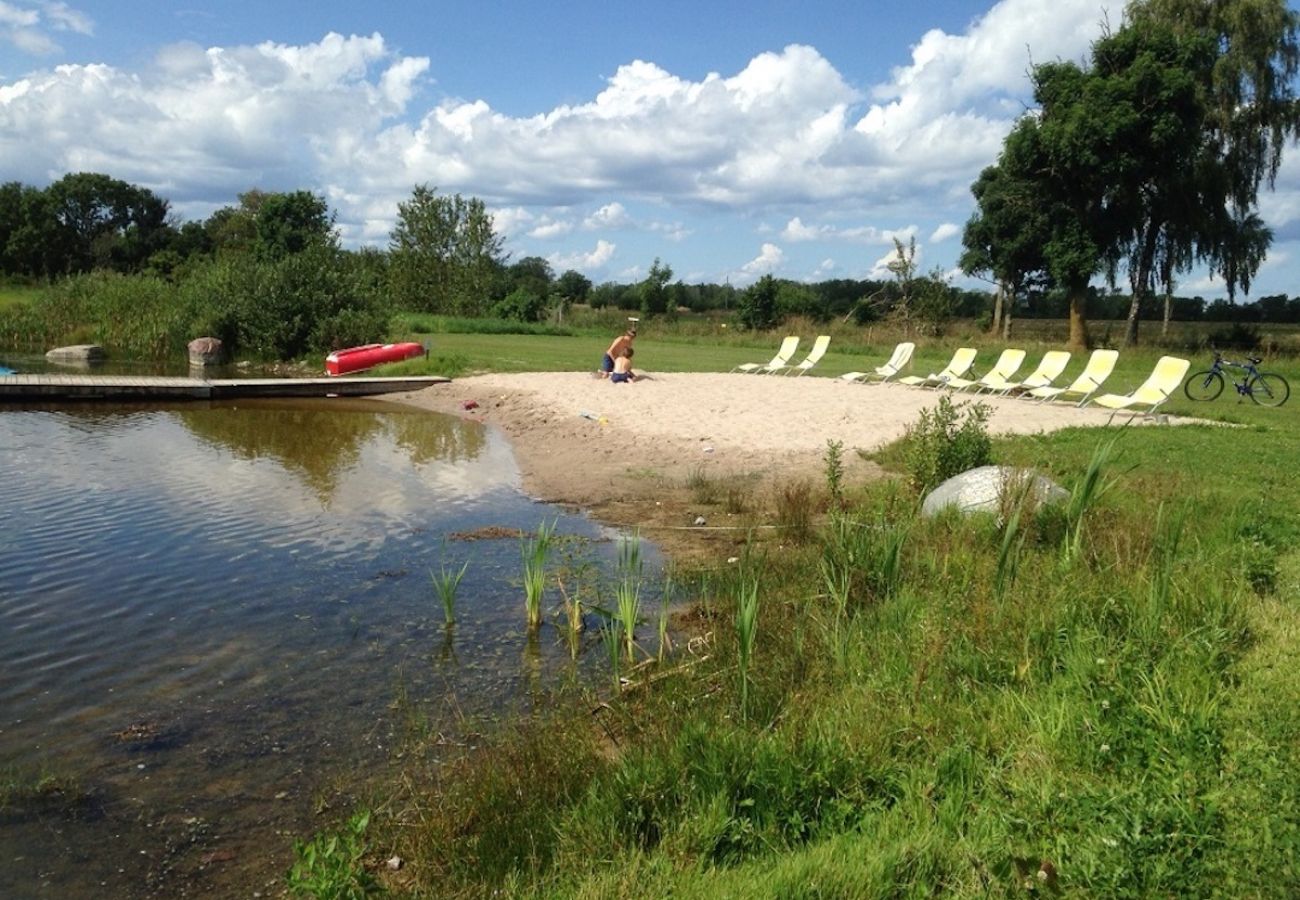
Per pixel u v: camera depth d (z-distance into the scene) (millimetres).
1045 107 37531
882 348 36406
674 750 4449
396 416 18656
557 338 41406
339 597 7801
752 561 8438
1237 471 10977
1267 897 3188
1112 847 3408
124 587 7906
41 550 8867
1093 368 18062
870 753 4355
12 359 28641
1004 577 6215
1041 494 8367
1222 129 38125
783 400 18672
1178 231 38312
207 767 5059
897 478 11523
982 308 63938
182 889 4035
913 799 4035
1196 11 38188
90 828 4473
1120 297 63406
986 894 3346
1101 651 5000
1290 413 17984
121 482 11875
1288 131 38562
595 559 8945
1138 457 11812
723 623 6953
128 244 91750
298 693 5984
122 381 19766
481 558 8969
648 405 17922
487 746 5164
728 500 10914
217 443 15094
